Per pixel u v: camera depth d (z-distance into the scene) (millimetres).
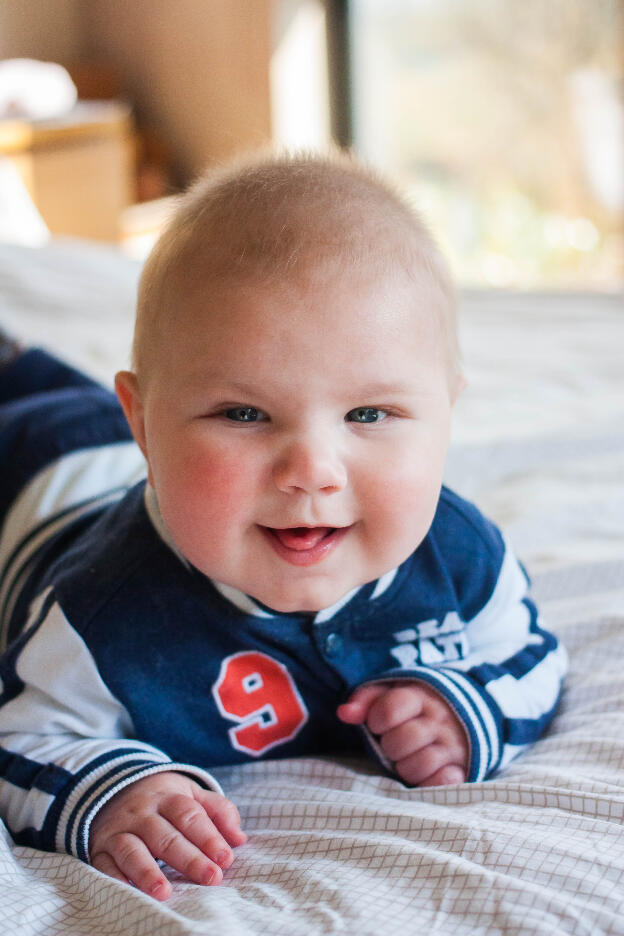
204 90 3477
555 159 3059
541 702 759
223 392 599
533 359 1567
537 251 3166
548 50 2977
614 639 846
